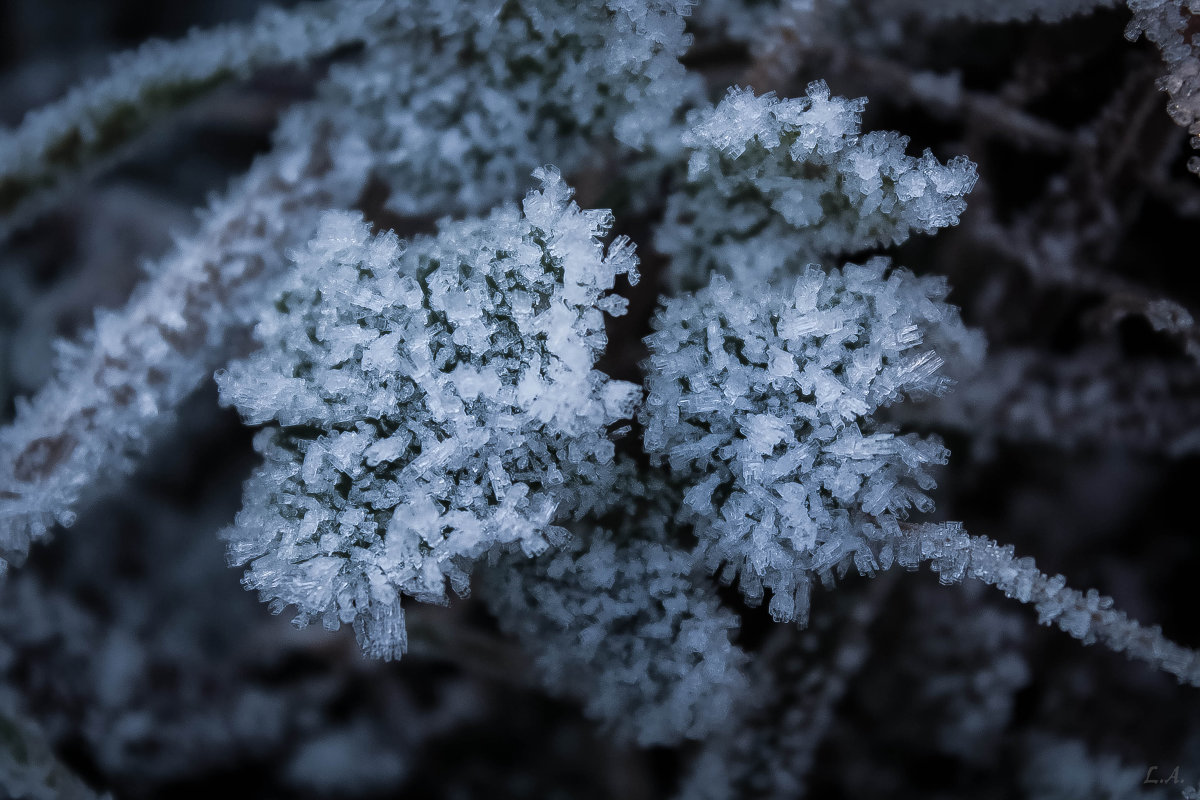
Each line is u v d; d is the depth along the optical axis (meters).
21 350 0.16
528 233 0.11
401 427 0.11
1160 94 0.14
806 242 0.12
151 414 0.12
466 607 0.14
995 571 0.11
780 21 0.13
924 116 0.15
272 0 0.17
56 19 0.18
